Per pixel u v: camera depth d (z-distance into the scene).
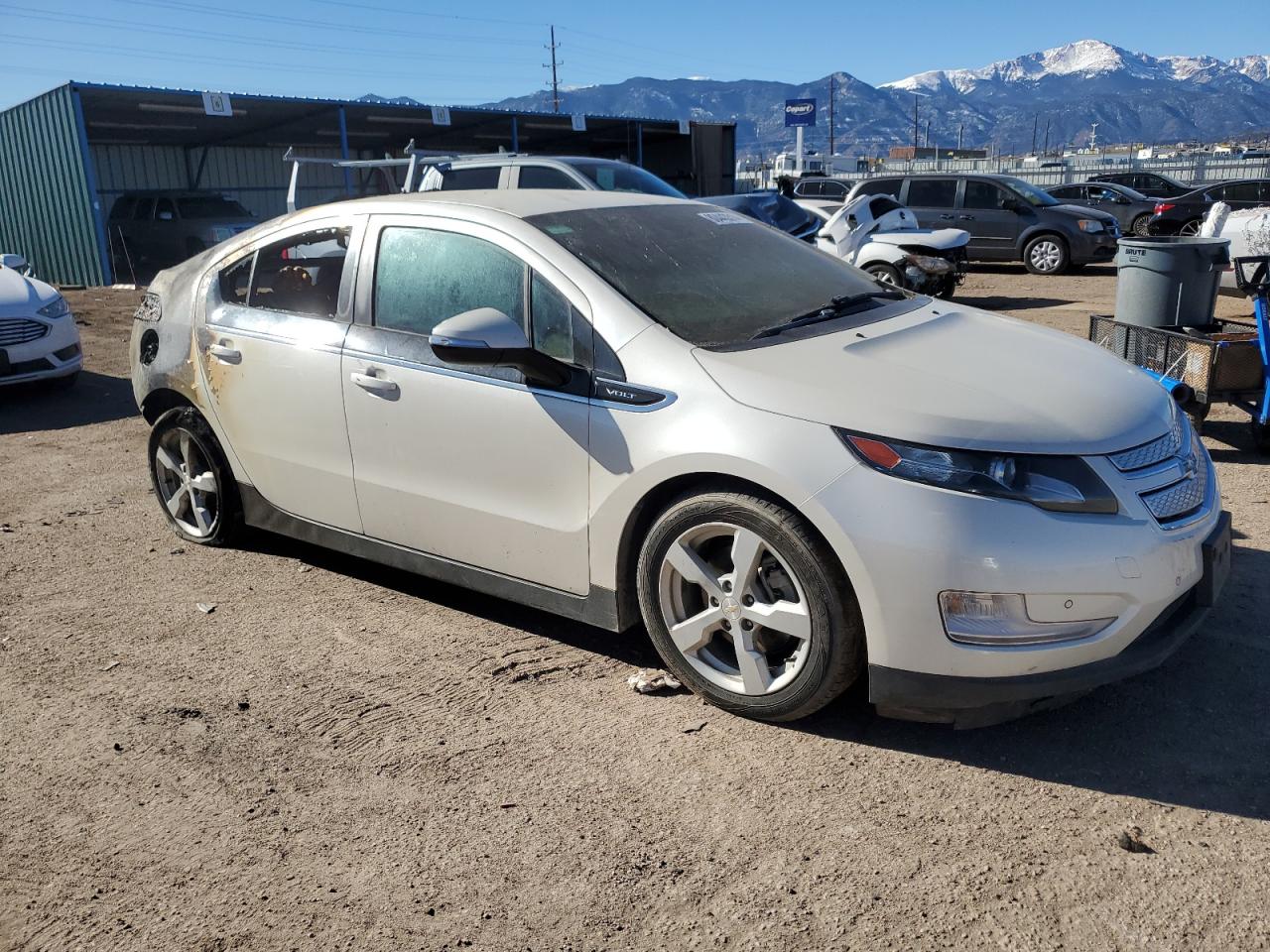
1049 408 2.97
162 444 4.92
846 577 2.91
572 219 3.76
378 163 11.16
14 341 8.10
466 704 3.40
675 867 2.56
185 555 4.84
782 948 2.28
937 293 12.20
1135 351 6.64
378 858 2.63
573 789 2.90
